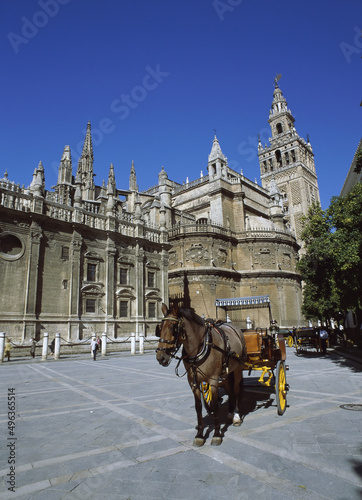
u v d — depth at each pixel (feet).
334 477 14.84
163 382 43.34
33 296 88.99
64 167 142.31
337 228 51.65
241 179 194.80
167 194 175.73
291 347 123.95
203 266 153.69
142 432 21.79
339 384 38.68
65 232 99.96
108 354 92.99
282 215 198.59
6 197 88.89
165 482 14.64
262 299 55.52
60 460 17.31
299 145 296.71
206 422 23.86
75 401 32.14
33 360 75.25
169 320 20.34
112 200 115.75
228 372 22.03
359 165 51.90
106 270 108.37
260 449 18.28
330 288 57.31
